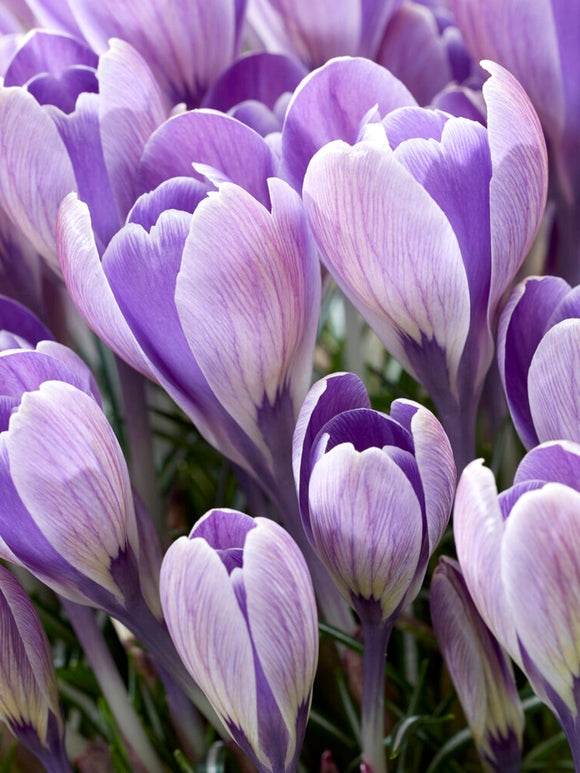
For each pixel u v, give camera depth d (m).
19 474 0.32
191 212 0.33
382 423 0.32
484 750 0.36
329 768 0.36
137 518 0.34
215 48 0.39
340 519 0.32
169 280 0.32
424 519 0.32
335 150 0.32
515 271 0.34
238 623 0.31
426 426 0.31
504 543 0.30
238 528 0.31
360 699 0.37
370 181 0.32
